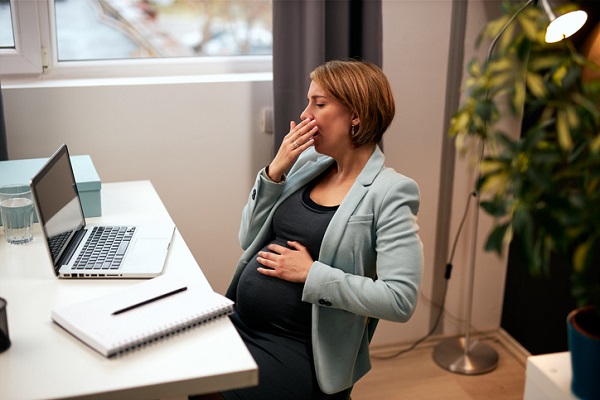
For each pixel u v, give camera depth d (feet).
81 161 7.21
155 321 4.55
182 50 8.82
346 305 5.27
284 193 6.13
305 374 5.47
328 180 6.07
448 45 8.82
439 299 9.82
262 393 5.34
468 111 8.27
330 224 5.55
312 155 6.40
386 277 5.30
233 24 8.90
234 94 8.44
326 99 5.71
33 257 5.74
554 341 8.84
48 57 8.15
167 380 4.07
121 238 6.00
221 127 8.51
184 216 8.70
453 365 9.33
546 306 8.98
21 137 7.89
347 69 5.69
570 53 7.54
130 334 4.39
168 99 8.24
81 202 6.53
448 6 8.68
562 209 6.57
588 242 6.58
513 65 8.07
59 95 7.88
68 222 5.87
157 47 8.71
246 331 5.83
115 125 8.15
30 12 7.84
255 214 6.20
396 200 5.49
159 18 8.61
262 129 8.65
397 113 8.87
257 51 9.10
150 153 8.36
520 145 7.18
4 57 7.91
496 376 9.21
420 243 5.46
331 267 5.42
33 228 6.38
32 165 7.02
